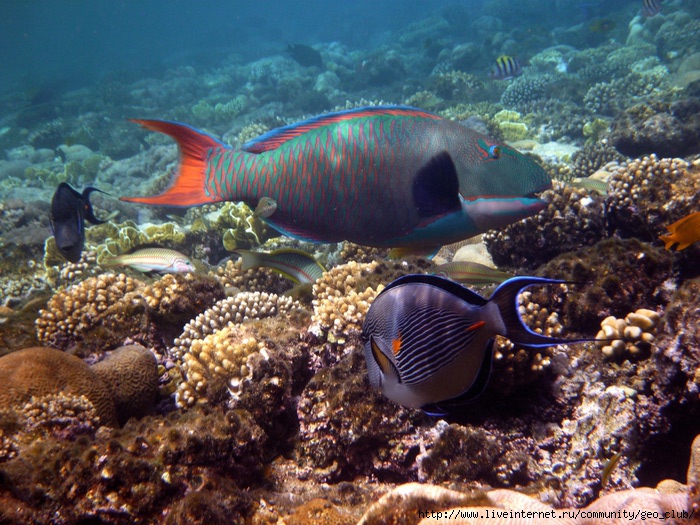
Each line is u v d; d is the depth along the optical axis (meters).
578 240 0.93
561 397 0.64
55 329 0.86
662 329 0.58
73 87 8.25
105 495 0.52
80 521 0.51
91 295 0.88
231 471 0.58
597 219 0.92
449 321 0.37
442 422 0.62
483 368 0.36
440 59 5.17
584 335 0.70
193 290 0.89
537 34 5.11
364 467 0.63
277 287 1.13
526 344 0.32
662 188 0.81
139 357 0.74
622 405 0.58
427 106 3.32
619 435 0.57
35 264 1.46
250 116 4.52
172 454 0.54
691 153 1.64
